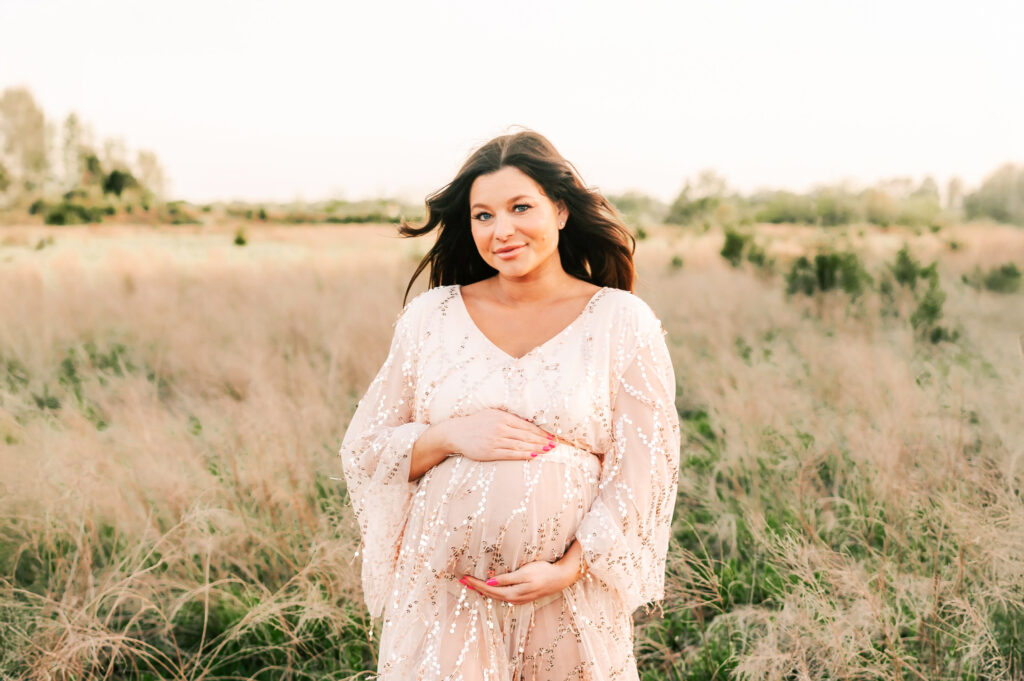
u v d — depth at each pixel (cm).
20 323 779
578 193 190
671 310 867
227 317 841
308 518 345
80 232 2617
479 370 181
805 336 709
